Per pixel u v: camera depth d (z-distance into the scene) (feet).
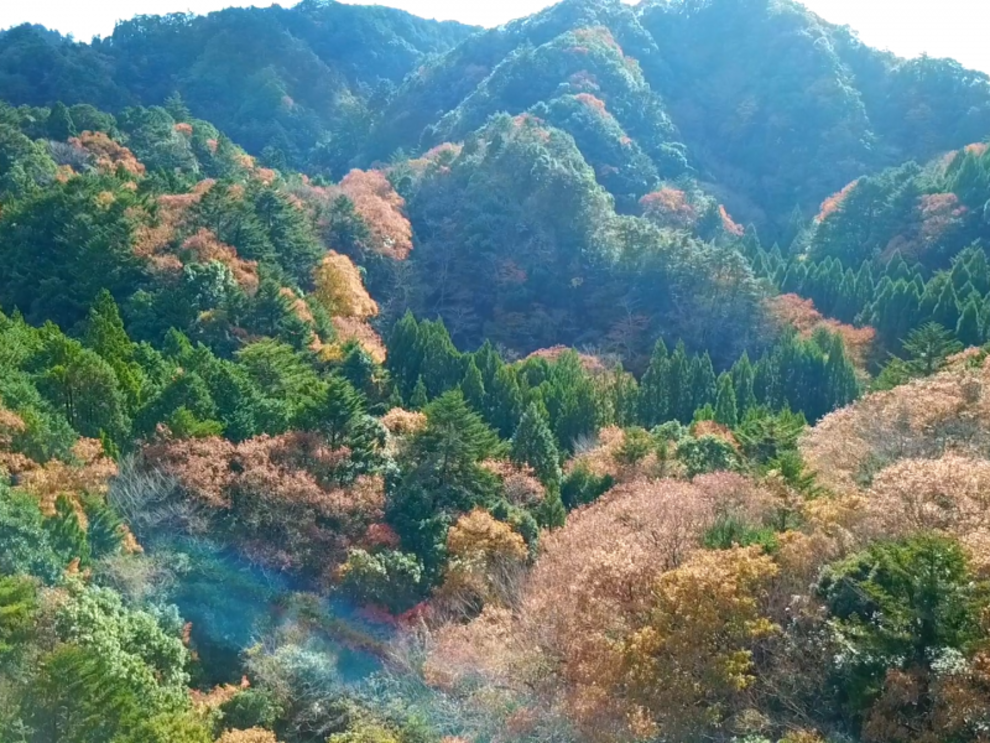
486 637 86.53
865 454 111.86
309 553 105.81
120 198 191.31
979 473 79.46
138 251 180.14
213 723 81.35
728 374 194.08
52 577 81.76
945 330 192.13
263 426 129.80
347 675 91.71
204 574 101.86
